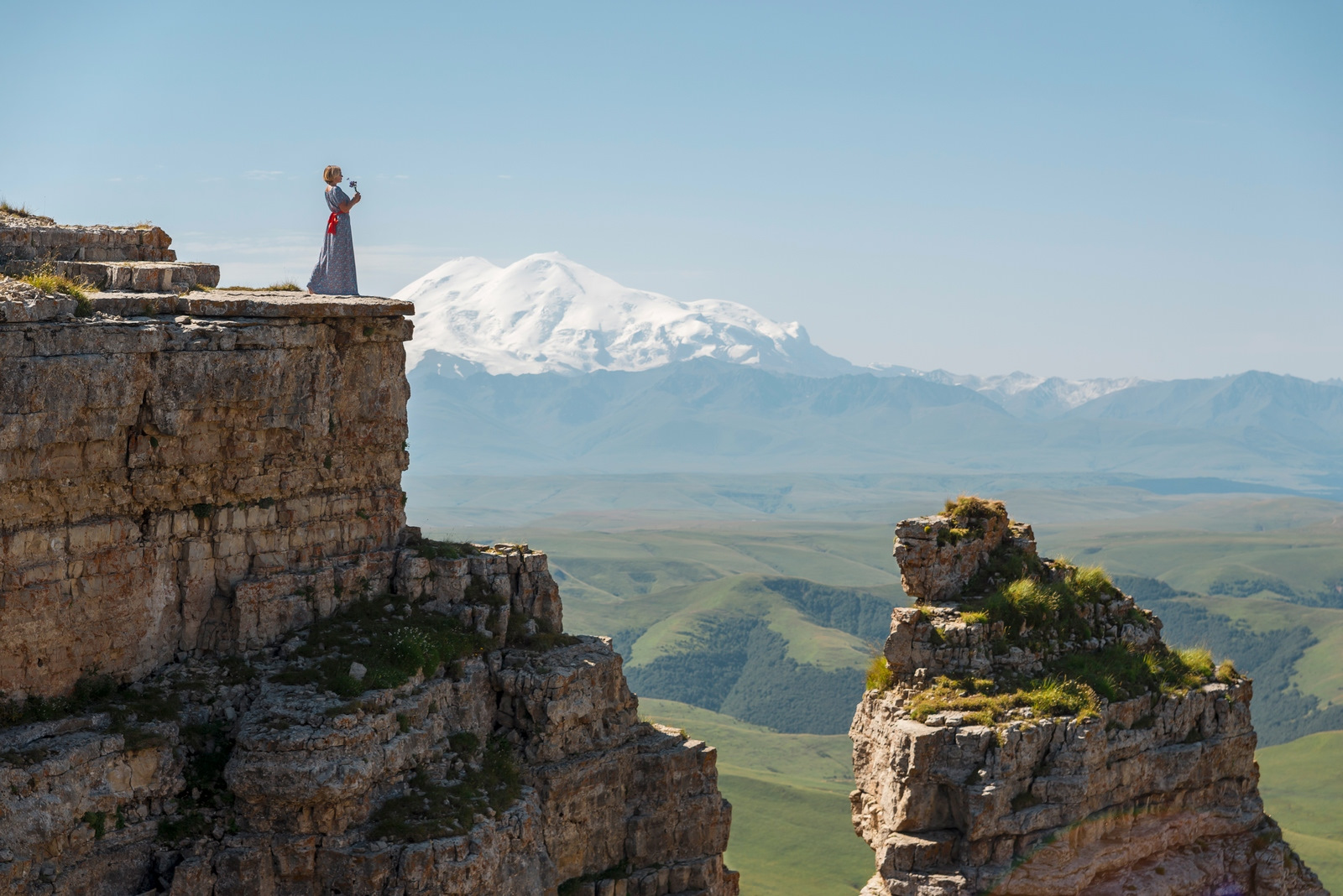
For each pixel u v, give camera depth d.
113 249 44.53
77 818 32.78
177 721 36.06
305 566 41.84
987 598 48.31
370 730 36.22
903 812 43.84
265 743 34.78
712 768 47.22
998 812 42.91
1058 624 48.56
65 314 34.50
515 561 46.59
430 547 45.69
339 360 42.19
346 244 47.25
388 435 44.66
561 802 42.59
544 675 43.06
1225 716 48.75
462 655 42.22
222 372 37.59
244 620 39.47
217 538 39.50
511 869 37.16
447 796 37.16
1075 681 46.62
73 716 34.53
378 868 34.44
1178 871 46.38
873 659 51.75
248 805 34.91
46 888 31.86
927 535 49.28
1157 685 48.22
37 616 34.41
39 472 33.91
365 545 44.12
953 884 42.34
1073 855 43.84
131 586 37.00
